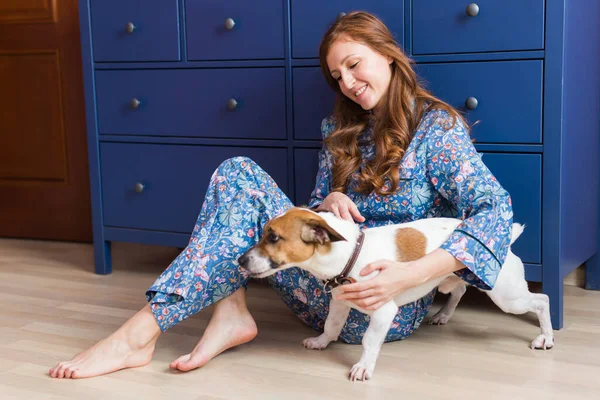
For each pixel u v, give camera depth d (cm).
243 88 237
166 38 246
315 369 171
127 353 170
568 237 205
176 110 249
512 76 196
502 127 199
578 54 204
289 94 229
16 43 319
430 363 173
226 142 243
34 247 319
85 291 247
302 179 232
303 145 230
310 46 223
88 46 260
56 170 323
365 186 182
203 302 172
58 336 198
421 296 169
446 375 165
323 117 225
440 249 159
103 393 158
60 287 252
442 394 155
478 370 168
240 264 157
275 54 229
